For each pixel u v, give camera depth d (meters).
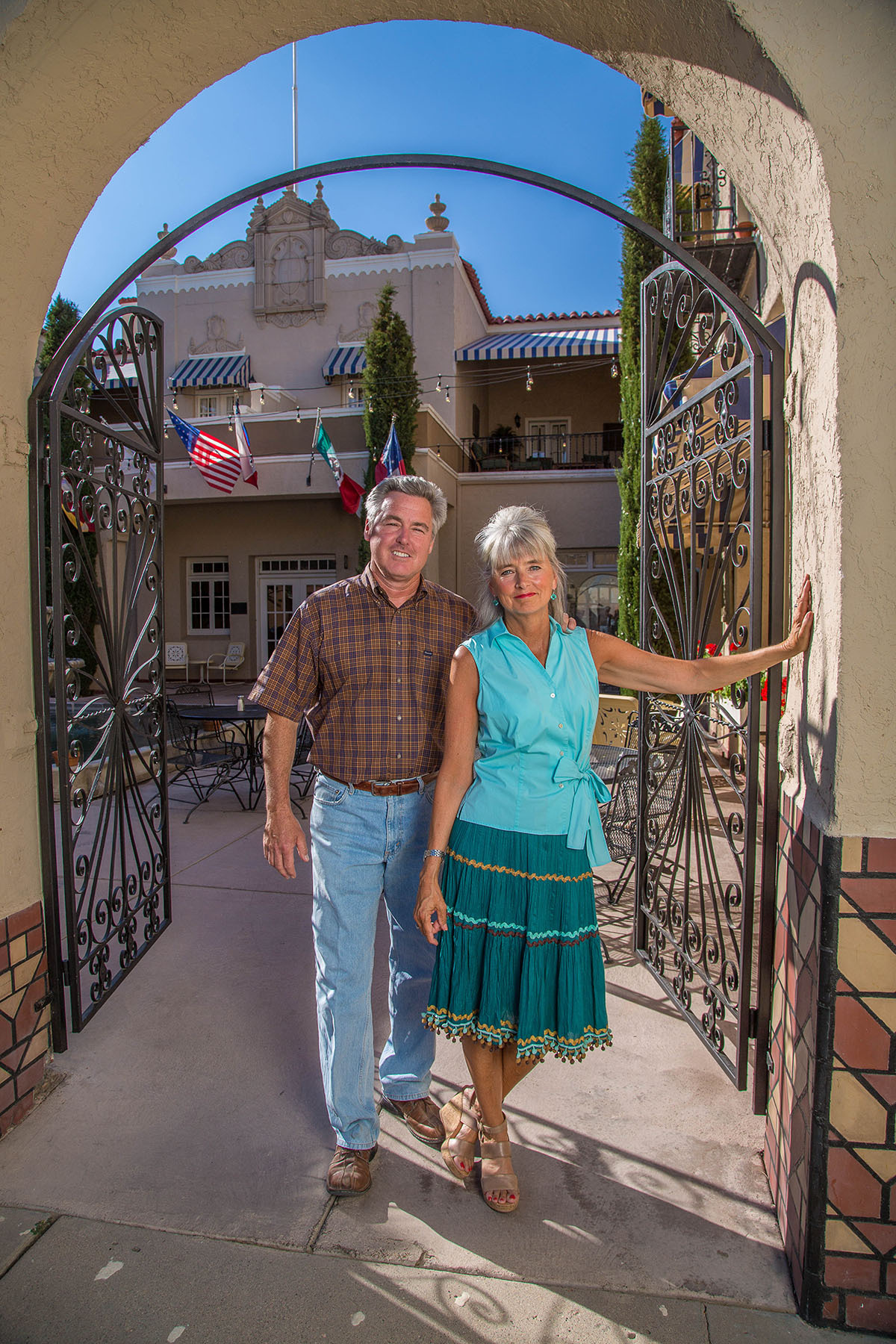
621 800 4.33
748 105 1.86
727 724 2.51
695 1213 2.07
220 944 3.71
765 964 2.18
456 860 1.99
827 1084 1.69
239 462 12.92
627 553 8.42
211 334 17.48
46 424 2.46
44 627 2.47
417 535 2.11
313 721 2.29
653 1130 2.39
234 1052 2.81
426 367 16.38
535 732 1.93
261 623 15.89
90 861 2.82
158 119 2.22
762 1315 1.77
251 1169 2.22
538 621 2.02
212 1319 1.74
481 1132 2.16
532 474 14.94
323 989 2.18
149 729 3.56
